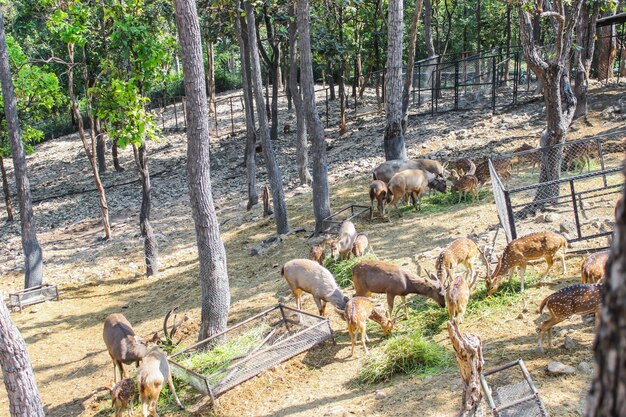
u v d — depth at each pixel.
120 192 32.19
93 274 21.47
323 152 18.50
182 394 11.11
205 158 12.27
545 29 37.00
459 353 7.29
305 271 12.30
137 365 12.34
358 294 11.93
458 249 11.84
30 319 18.06
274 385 10.40
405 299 11.76
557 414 7.46
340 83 31.78
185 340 14.34
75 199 32.59
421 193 18.22
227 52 57.75
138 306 17.81
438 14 45.12
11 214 30.98
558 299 8.82
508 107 28.16
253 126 24.28
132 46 19.59
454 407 8.36
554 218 14.73
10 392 8.96
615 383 1.84
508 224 12.53
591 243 12.91
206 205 12.39
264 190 22.58
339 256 15.11
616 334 1.84
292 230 20.02
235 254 19.69
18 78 26.27
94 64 32.34
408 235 16.19
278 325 12.45
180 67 64.38
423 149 24.88
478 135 25.00
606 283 1.96
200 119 12.12
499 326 10.36
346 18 33.09
